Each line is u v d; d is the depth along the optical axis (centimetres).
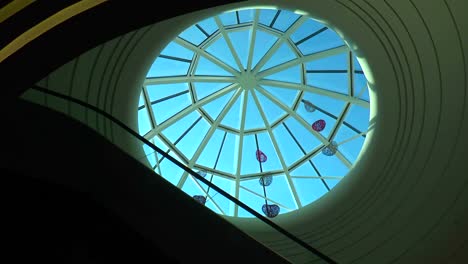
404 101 1295
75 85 1162
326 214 1470
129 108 1321
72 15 869
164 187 766
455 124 1205
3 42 842
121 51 1212
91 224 871
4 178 880
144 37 1233
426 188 1295
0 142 794
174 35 1305
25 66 896
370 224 1396
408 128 1306
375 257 1381
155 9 866
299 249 1169
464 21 1081
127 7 858
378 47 1267
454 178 1236
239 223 1252
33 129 807
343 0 1205
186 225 739
